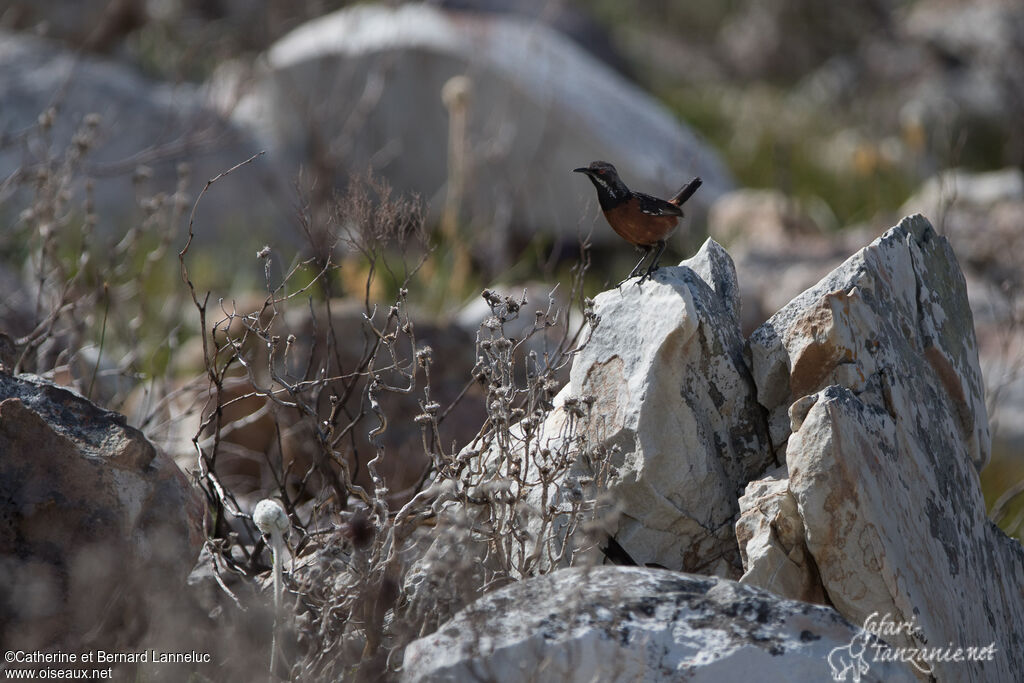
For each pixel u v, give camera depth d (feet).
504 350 23.59
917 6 114.42
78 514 20.67
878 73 110.22
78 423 22.18
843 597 19.53
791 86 120.37
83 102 58.54
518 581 20.15
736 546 22.26
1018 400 45.98
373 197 36.27
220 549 22.67
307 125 61.93
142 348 38.06
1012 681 22.39
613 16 128.06
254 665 20.12
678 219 26.84
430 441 31.78
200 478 25.40
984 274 60.39
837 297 22.20
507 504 21.33
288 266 52.37
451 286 50.26
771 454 23.24
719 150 88.89
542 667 16.87
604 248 64.90
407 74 65.87
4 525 20.27
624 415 22.39
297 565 23.40
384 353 34.50
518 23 82.94
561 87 67.10
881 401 22.12
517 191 57.47
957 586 21.54
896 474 21.06
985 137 99.09
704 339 22.80
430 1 77.92
